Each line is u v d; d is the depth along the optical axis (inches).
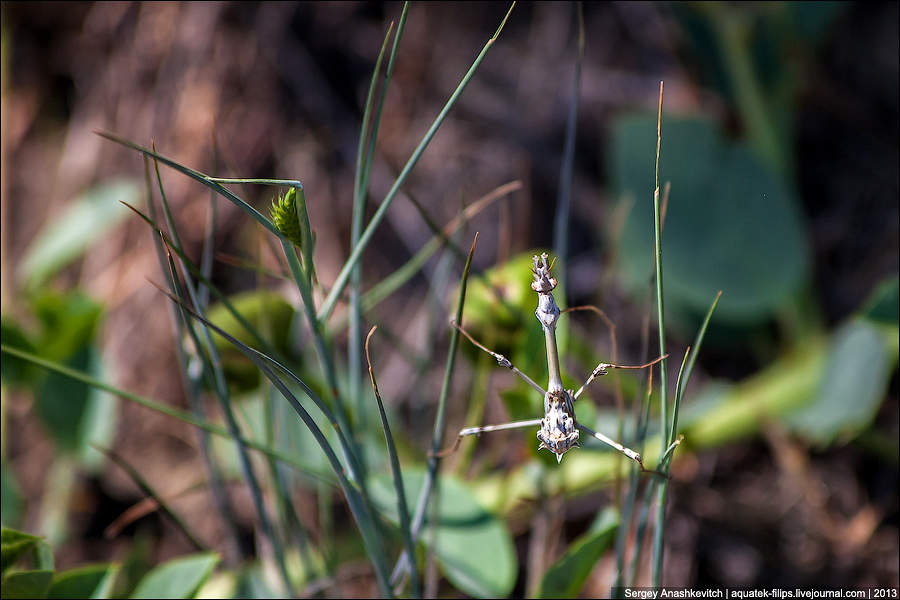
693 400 22.4
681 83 25.0
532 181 25.3
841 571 21.5
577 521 21.8
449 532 18.7
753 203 21.4
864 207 24.3
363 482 17.4
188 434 24.7
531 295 18.3
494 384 22.0
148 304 25.9
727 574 21.6
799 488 21.8
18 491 21.0
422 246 25.2
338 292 17.4
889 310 19.2
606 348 23.6
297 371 19.2
